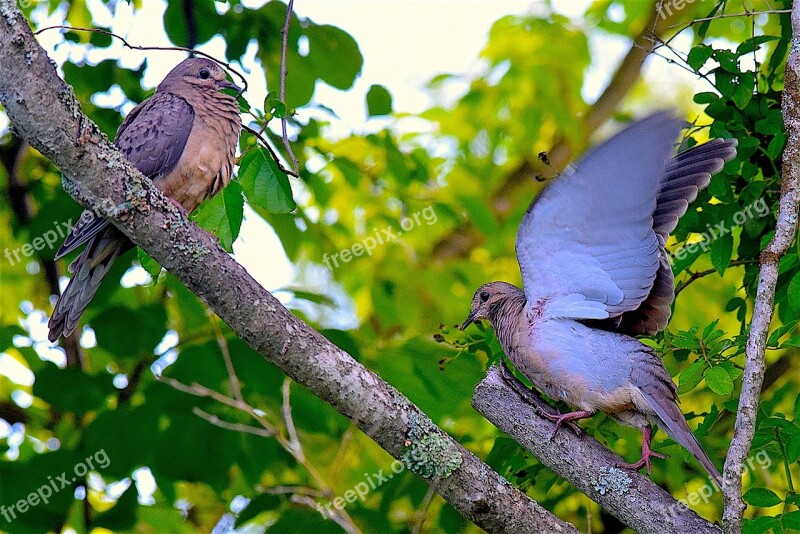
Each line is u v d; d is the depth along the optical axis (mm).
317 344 7043
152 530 11867
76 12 12734
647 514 7207
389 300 13867
